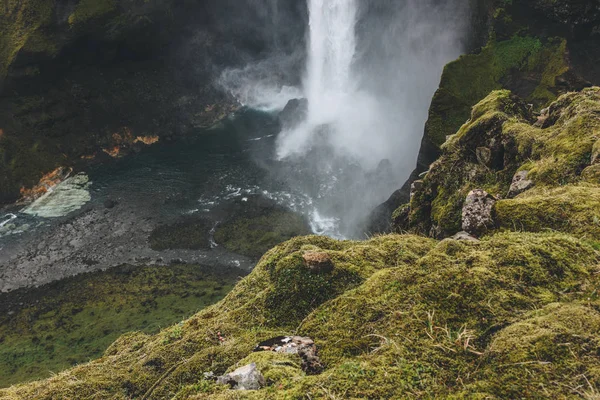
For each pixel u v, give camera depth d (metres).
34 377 12.67
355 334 2.76
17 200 21.92
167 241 19.06
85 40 24.09
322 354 2.74
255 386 2.48
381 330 2.67
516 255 2.79
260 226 19.62
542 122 6.59
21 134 23.12
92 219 20.61
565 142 5.03
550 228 3.50
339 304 3.04
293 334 3.11
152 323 14.42
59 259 18.39
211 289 16.11
